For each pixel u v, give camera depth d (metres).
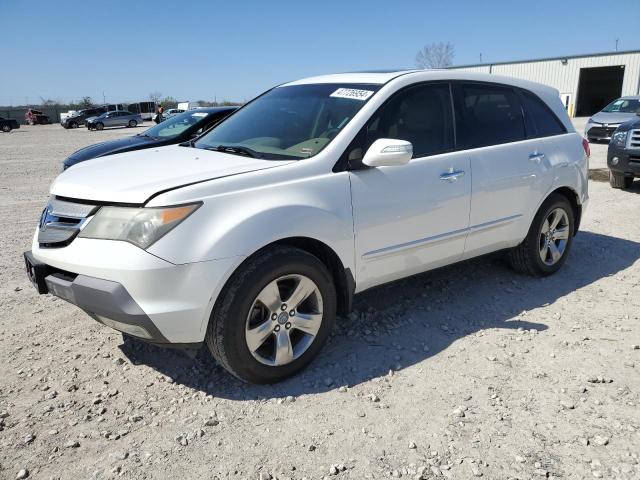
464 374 3.36
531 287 4.82
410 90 3.93
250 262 3.04
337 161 3.43
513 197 4.46
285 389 3.21
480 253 4.41
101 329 3.99
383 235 3.63
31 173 13.25
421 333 3.92
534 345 3.74
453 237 4.08
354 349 3.69
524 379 3.30
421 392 3.17
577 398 3.10
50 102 67.25
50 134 34.38
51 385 3.26
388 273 3.77
